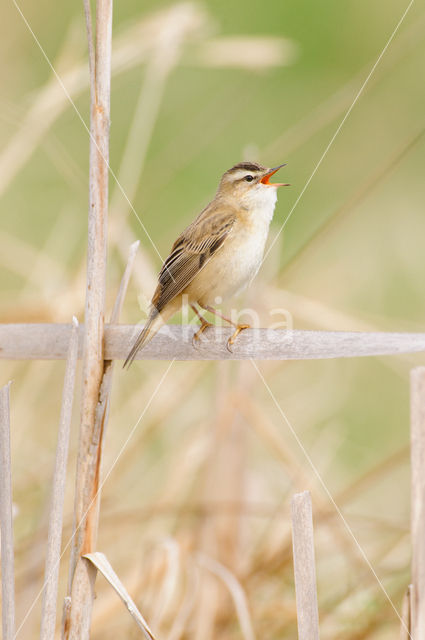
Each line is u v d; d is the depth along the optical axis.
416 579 6.32
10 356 6.74
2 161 9.99
